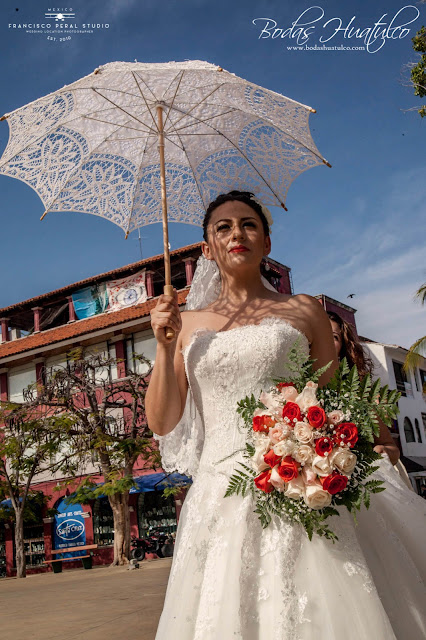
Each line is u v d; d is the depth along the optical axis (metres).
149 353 26.83
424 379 35.59
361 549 2.50
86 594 10.66
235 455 2.68
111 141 4.07
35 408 22.17
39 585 15.89
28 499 26.27
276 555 2.40
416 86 11.53
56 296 30.80
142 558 22.53
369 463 2.46
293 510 2.39
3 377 30.48
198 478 2.79
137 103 3.83
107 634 5.77
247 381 2.76
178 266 27.98
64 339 27.84
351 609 2.25
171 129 3.96
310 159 4.02
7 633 6.50
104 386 21.69
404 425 31.97
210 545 2.53
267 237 3.21
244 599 2.35
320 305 3.07
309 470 2.36
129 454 20.80
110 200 4.11
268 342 2.75
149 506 26.72
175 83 3.71
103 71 3.41
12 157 4.01
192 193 4.14
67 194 4.07
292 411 2.42
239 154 4.04
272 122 3.89
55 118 3.97
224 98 3.82
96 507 28.06
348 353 4.20
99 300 29.39
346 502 2.41
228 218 3.06
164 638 2.45
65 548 27.44
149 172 4.14
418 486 30.52
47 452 24.14
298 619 2.26
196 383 2.91
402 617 2.45
